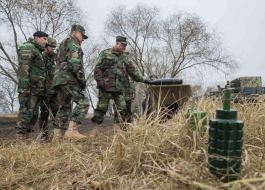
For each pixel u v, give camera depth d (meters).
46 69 4.59
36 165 2.36
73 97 3.94
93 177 1.88
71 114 3.94
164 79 4.22
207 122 2.34
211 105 3.13
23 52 4.13
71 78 3.93
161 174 1.75
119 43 4.57
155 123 2.40
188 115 2.37
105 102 4.46
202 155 1.82
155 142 2.12
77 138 3.79
